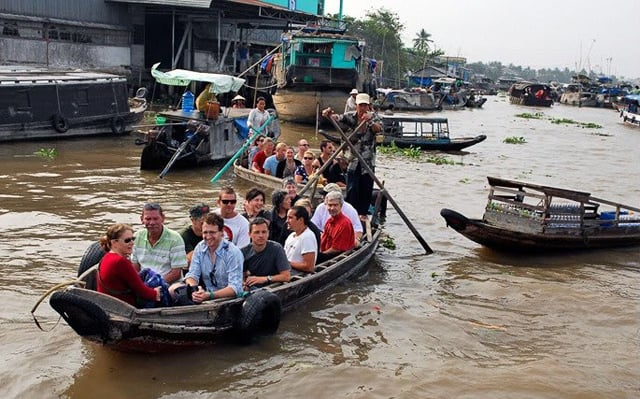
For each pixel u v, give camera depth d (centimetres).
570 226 1098
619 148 2931
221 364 648
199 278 700
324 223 948
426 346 722
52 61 3105
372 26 8031
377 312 812
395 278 955
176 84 1805
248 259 757
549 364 682
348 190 1140
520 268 1026
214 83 1730
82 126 2153
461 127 3856
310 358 674
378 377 638
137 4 3419
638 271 1034
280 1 4312
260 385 612
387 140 2511
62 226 1096
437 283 941
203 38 3972
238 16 3828
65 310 579
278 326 733
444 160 2216
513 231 1042
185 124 1698
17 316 730
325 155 1278
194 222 771
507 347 730
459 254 1099
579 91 8275
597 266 1052
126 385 598
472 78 11588
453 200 1545
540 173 2053
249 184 1523
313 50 3169
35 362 629
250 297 683
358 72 3080
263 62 3519
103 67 3397
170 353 658
